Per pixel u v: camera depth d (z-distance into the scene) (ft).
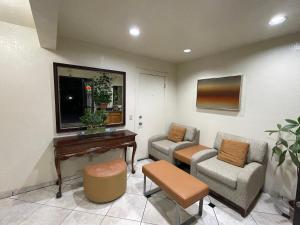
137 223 5.86
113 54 9.52
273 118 7.55
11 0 5.15
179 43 8.39
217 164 7.82
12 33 6.77
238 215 6.35
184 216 6.25
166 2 4.89
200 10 5.29
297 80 6.75
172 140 11.57
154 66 11.55
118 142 8.72
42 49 7.42
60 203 6.82
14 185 7.25
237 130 9.03
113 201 7.04
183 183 6.12
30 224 5.70
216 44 8.39
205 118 10.85
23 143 7.30
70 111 8.32
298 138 6.11
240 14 5.49
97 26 6.65
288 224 5.94
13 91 6.94
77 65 8.32
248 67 8.39
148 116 11.71
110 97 9.60
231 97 9.09
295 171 6.93
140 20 6.08
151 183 8.55
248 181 6.12
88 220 5.94
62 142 7.20
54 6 4.05
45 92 7.62
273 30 6.64
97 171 6.98
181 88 12.69
